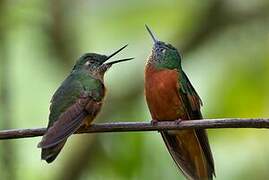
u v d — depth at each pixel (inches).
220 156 522.0
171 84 387.2
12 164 526.6
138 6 598.9
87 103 362.9
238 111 540.1
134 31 596.1
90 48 590.2
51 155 343.3
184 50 591.2
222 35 596.1
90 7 607.2
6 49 557.3
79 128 361.1
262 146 522.9
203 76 567.8
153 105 389.1
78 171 548.4
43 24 580.1
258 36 592.7
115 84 580.1
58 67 581.6
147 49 591.8
